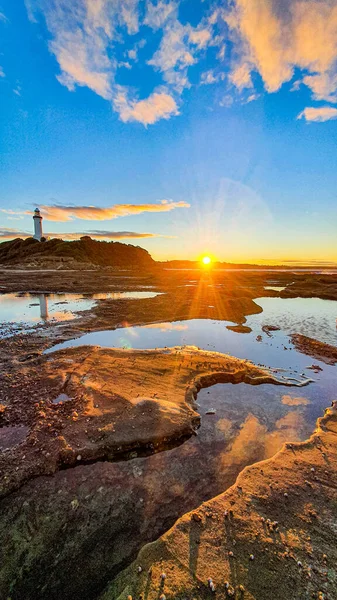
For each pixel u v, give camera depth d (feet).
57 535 14.55
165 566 12.58
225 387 31.71
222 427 24.06
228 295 102.83
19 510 15.87
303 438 22.76
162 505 16.53
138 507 16.31
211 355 40.34
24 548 13.89
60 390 29.09
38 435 21.54
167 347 44.83
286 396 29.73
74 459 19.49
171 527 14.87
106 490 17.39
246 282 154.30
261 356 42.42
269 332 56.34
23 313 70.64
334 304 89.76
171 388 29.73
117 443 20.80
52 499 16.62
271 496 16.37
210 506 15.79
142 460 20.04
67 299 93.45
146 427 22.59
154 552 13.25
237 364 36.58
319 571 12.36
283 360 40.68
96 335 52.85
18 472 18.06
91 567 13.19
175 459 20.22
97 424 22.89
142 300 89.66
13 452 19.80
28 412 24.94
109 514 15.79
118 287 125.70
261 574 12.22
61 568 13.10
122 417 23.75
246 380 33.14
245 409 26.99
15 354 40.73
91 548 13.98
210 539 13.82
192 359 38.11
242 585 11.78
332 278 145.28
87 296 101.04
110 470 19.03
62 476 18.40
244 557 12.96
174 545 13.52
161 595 11.41
